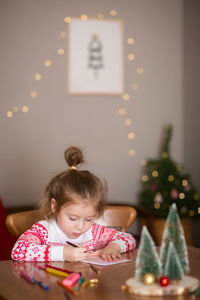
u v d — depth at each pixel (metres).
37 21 2.97
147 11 3.23
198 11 3.35
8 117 2.91
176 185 3.08
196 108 3.36
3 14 2.89
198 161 3.37
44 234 1.43
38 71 2.97
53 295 0.89
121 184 3.17
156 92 3.26
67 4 3.04
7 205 2.89
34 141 2.97
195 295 0.87
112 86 3.14
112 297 0.87
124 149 3.19
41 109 2.98
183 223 3.03
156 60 3.26
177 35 3.31
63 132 3.03
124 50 3.18
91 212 1.32
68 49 3.04
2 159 2.90
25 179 2.94
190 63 3.34
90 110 3.10
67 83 3.04
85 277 1.03
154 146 3.26
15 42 2.92
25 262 1.20
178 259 0.92
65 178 1.35
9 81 2.91
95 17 3.10
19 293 0.91
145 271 0.92
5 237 2.37
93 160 3.11
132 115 3.21
